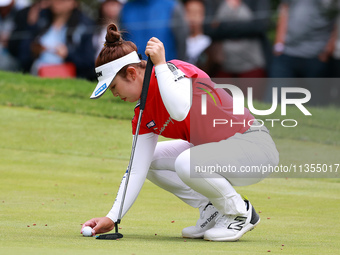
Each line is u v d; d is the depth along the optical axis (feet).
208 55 113.19
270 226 45.70
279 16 109.29
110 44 37.70
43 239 35.12
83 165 81.56
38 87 127.34
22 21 134.00
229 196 37.45
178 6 115.34
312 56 107.76
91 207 53.67
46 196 59.41
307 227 45.21
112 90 38.88
